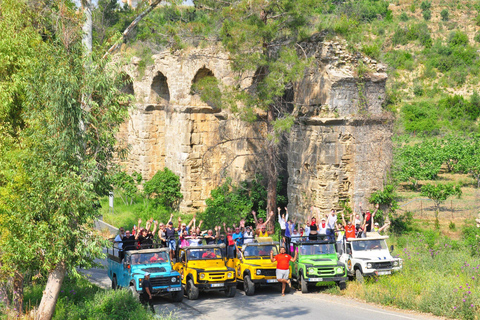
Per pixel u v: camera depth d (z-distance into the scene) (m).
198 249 21.03
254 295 20.75
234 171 37.03
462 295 16.70
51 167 14.43
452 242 25.80
